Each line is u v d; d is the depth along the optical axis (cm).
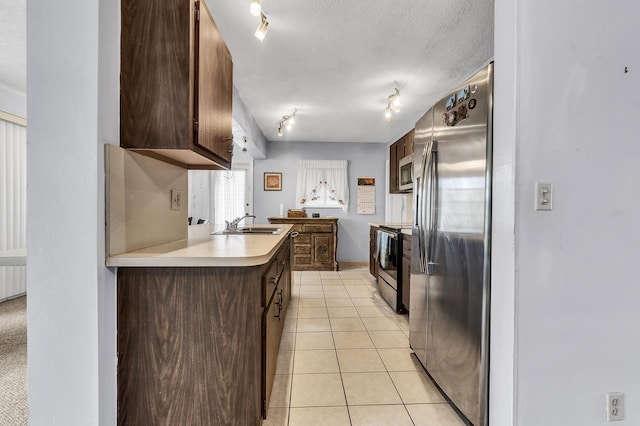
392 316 314
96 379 110
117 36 119
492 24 220
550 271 124
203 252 133
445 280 177
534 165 122
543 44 121
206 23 141
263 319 153
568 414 125
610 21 123
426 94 346
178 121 126
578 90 123
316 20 215
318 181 572
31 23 107
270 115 424
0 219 338
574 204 124
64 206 109
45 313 109
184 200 194
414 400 179
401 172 414
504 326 129
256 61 274
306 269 532
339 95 352
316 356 230
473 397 151
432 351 192
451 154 170
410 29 226
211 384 127
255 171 573
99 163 111
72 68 108
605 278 125
